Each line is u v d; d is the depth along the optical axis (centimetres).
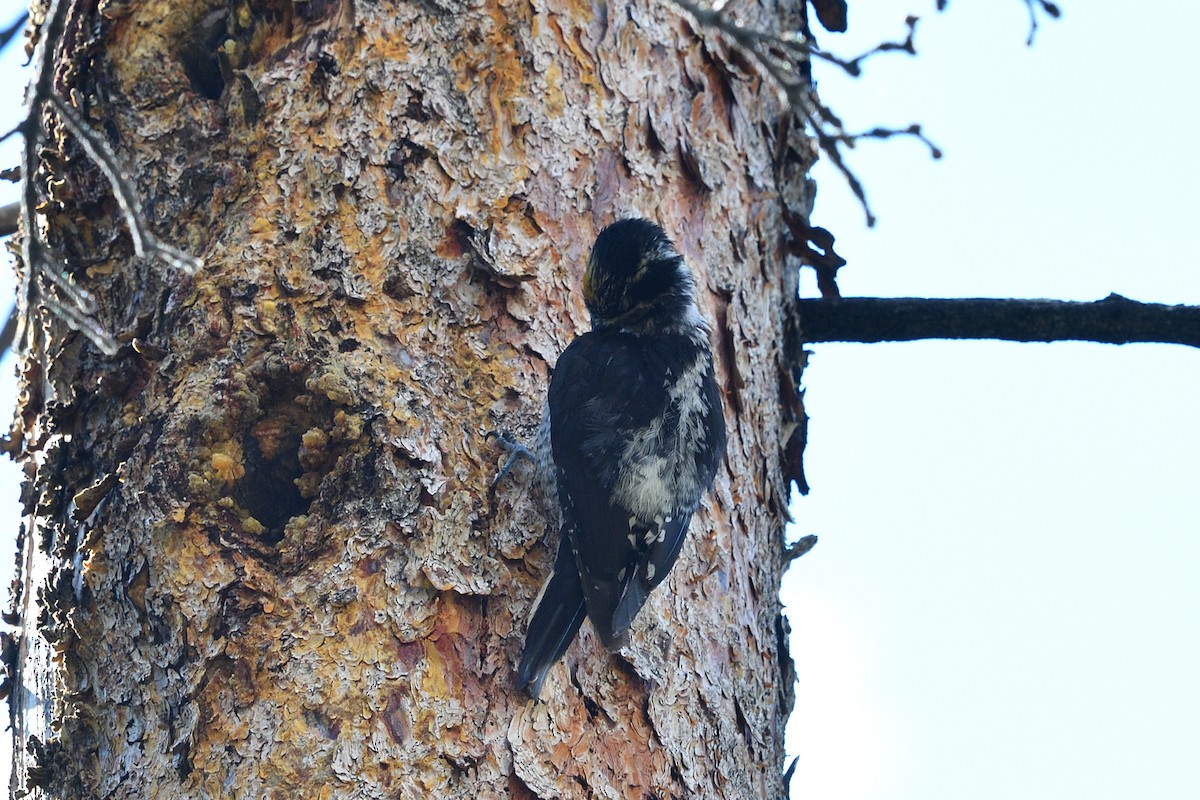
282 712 816
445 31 1002
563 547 927
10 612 979
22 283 755
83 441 925
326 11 999
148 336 930
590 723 884
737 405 1081
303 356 909
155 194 969
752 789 970
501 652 870
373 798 801
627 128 1049
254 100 979
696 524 1013
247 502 902
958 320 1190
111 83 992
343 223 950
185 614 840
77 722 856
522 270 969
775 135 1186
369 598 848
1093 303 1179
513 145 997
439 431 905
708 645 978
